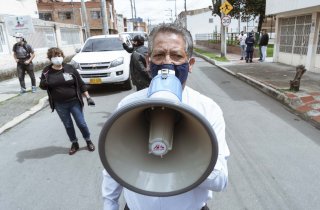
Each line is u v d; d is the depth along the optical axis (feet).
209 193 4.43
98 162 13.88
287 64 46.37
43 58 56.39
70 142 16.65
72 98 14.34
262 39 51.37
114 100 26.68
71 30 78.84
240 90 29.48
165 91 2.93
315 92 25.17
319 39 36.35
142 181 3.14
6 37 44.09
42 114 23.11
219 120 3.89
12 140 17.43
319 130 17.25
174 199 4.00
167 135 3.05
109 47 32.91
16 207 10.61
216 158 2.78
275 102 24.14
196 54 80.12
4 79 40.24
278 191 10.91
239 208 9.97
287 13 42.68
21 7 60.18
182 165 3.12
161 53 3.77
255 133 16.87
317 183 11.39
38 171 13.25
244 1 84.07
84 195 11.16
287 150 14.47
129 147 3.23
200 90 29.86
